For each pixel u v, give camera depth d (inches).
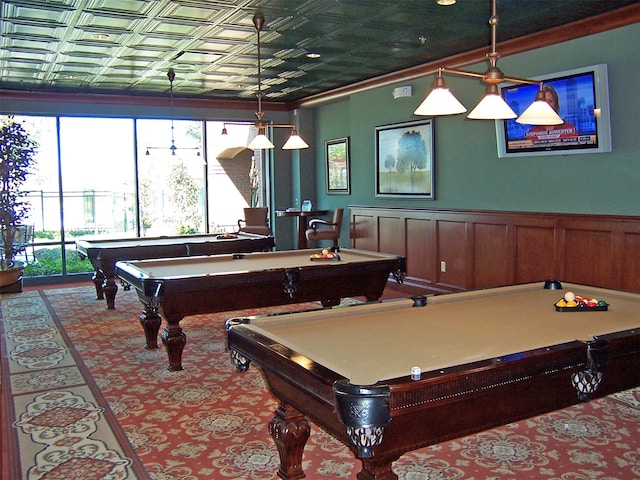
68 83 292.4
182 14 178.5
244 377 155.9
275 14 179.3
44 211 323.6
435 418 71.1
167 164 357.4
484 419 75.2
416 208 261.6
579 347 78.7
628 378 88.9
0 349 185.9
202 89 320.2
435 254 252.1
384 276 184.7
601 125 179.6
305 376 72.9
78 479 100.2
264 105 370.3
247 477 100.6
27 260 320.8
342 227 350.9
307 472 102.3
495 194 223.8
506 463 105.0
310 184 378.6
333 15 180.4
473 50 226.8
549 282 137.1
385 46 222.1
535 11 176.6
